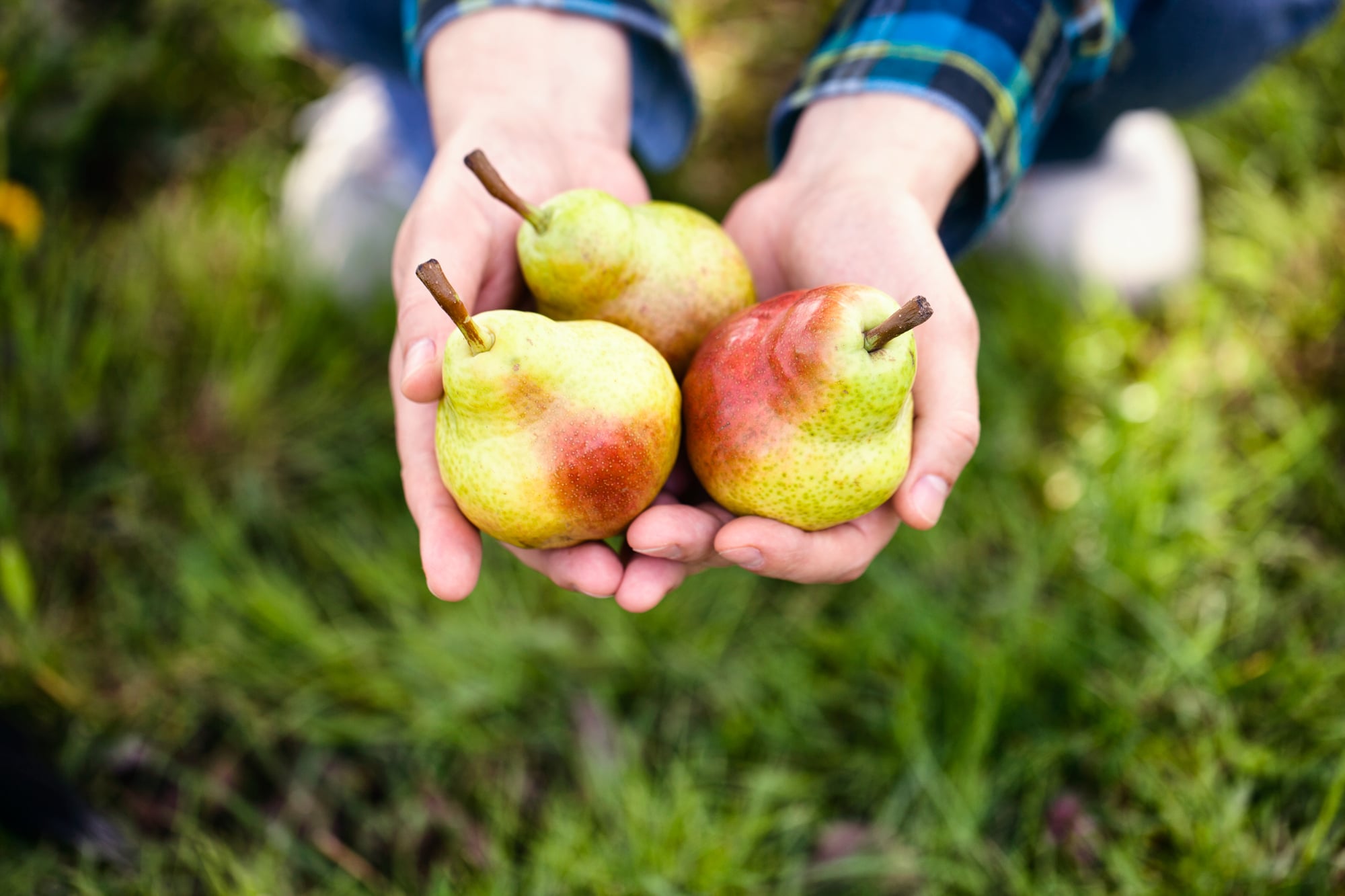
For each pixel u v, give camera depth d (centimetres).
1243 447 239
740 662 216
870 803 202
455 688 210
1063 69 184
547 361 125
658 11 193
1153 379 246
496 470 130
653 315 147
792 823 198
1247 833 187
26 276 259
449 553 141
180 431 247
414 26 192
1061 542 224
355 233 266
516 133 169
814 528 143
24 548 229
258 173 288
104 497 240
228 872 197
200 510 232
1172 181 268
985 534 229
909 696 202
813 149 175
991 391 244
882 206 155
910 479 143
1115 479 226
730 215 180
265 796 210
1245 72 221
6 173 273
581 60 185
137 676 218
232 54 305
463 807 206
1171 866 186
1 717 197
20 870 194
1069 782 200
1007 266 262
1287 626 213
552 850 191
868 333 124
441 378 134
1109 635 212
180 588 227
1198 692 204
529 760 212
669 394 136
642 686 217
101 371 248
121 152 292
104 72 278
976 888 187
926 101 168
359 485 242
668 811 196
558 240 139
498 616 221
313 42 244
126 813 205
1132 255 260
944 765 199
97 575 232
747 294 155
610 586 140
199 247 265
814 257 160
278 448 246
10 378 243
